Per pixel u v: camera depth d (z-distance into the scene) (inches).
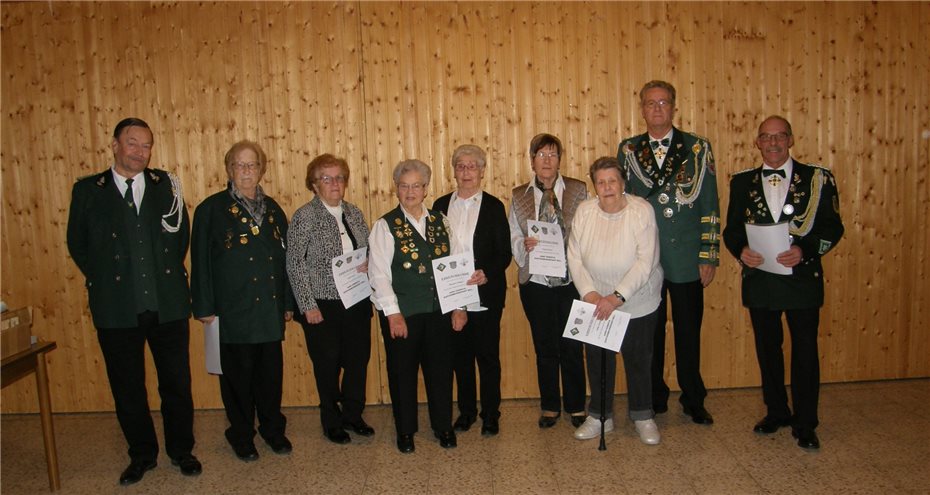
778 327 134.4
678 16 160.2
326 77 159.3
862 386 166.7
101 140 160.2
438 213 130.9
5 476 127.6
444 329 130.0
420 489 116.9
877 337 169.9
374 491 116.6
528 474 121.1
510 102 160.6
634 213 125.3
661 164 139.5
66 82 158.9
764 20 161.5
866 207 166.7
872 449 127.1
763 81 162.6
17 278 163.3
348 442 138.4
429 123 160.6
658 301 131.0
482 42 159.5
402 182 126.0
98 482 124.1
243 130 160.1
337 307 134.5
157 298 120.9
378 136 160.6
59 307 164.2
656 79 161.2
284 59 159.0
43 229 162.2
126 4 157.6
